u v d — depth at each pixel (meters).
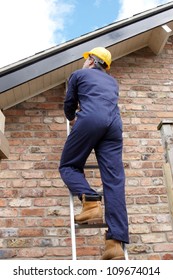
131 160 3.19
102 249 2.83
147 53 3.81
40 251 2.78
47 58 3.08
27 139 3.18
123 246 1.94
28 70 2.99
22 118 3.26
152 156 3.23
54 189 3.01
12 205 2.91
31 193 2.97
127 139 3.28
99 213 1.93
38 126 3.24
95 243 2.85
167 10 3.61
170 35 4.01
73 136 2.03
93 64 2.38
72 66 3.29
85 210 1.95
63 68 3.26
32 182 3.01
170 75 3.70
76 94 2.24
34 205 2.93
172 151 1.97
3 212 2.87
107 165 2.02
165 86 3.62
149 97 3.53
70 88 2.22
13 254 2.74
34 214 2.90
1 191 2.95
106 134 2.08
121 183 1.98
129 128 3.33
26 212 2.90
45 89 3.42
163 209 3.02
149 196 3.06
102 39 3.29
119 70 3.64
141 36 3.59
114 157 2.04
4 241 2.78
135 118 3.39
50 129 3.25
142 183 3.10
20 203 2.92
